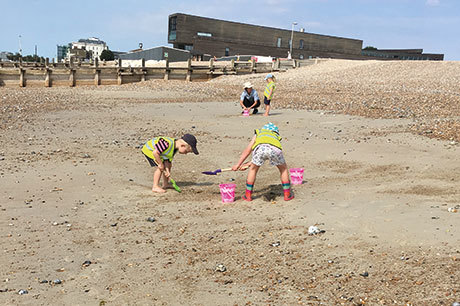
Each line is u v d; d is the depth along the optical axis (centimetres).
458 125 1193
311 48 9275
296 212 592
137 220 584
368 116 1486
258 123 1394
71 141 1123
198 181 795
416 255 427
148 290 395
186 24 8344
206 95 2291
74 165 880
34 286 402
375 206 593
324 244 475
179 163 926
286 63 3881
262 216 585
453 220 512
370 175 783
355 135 1172
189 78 3359
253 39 8744
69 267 443
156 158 696
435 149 961
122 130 1289
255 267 433
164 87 2695
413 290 365
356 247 460
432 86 2275
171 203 659
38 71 2833
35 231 540
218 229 544
